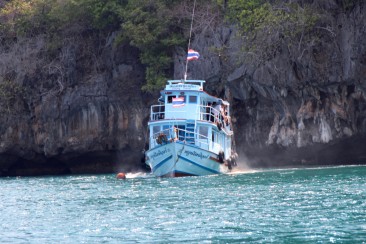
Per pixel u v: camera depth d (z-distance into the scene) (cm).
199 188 10281
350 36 14262
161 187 10744
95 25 17238
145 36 16212
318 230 6681
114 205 8781
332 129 14800
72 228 7281
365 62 14200
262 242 6331
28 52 17675
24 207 9012
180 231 6881
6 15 18162
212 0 16162
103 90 17125
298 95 14950
